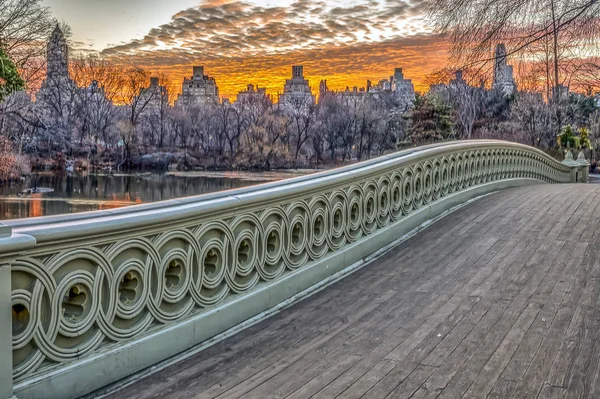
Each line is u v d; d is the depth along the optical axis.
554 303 4.91
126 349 3.57
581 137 34.84
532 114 42.94
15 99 37.03
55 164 48.91
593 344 3.95
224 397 3.34
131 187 40.88
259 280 5.05
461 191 10.80
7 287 2.74
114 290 3.47
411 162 8.37
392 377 3.55
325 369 3.73
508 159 14.86
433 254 6.95
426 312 4.87
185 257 4.11
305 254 5.73
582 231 7.66
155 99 62.09
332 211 6.24
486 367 3.64
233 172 59.88
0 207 26.23
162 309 3.92
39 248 2.95
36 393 2.95
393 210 7.84
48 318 3.04
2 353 2.73
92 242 3.29
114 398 3.34
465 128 44.38
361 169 6.86
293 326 4.69
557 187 14.20
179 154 62.31
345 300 5.37
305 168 66.00
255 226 4.94
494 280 5.71
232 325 4.62
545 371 3.54
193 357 4.03
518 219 8.74
